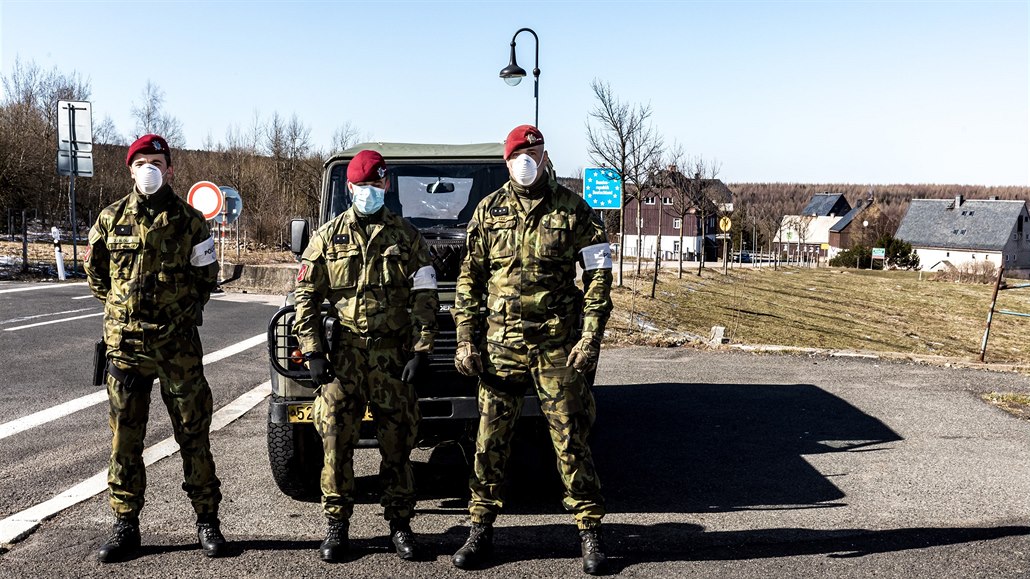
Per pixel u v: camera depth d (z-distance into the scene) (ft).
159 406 25.26
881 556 13.66
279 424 15.94
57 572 12.73
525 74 42.86
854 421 24.13
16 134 98.12
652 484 17.92
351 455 13.58
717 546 14.12
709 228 257.55
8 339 37.29
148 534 14.51
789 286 137.80
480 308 14.11
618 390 28.58
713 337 40.27
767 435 22.44
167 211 13.01
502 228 13.33
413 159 20.25
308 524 15.20
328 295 13.56
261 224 131.23
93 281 13.39
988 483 18.03
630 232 266.77
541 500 16.89
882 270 247.09
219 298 60.95
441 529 15.05
